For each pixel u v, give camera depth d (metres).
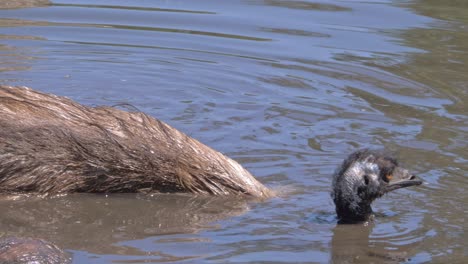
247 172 12.55
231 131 14.43
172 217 11.53
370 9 21.47
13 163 12.05
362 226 11.12
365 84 16.84
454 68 17.72
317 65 17.84
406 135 14.27
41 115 12.38
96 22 20.30
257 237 10.75
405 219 11.34
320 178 12.76
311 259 10.09
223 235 10.83
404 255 10.26
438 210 11.63
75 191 12.31
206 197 12.37
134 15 20.86
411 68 17.70
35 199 12.07
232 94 16.34
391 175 11.23
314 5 21.86
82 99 15.75
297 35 19.62
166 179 12.44
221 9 21.50
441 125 14.75
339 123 14.86
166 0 22.23
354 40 19.31
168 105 15.66
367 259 10.12
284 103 15.84
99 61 17.97
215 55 18.47
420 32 19.84
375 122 14.91
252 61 18.14
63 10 21.03
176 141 12.61
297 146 13.87
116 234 10.85
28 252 9.79
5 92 12.48
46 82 16.50
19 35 19.16
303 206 11.85
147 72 17.44
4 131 12.10
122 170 12.32
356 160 11.34
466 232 10.95
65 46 18.69
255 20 20.70
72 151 12.24
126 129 12.51
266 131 14.48
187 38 19.42
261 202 12.09
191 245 10.45
